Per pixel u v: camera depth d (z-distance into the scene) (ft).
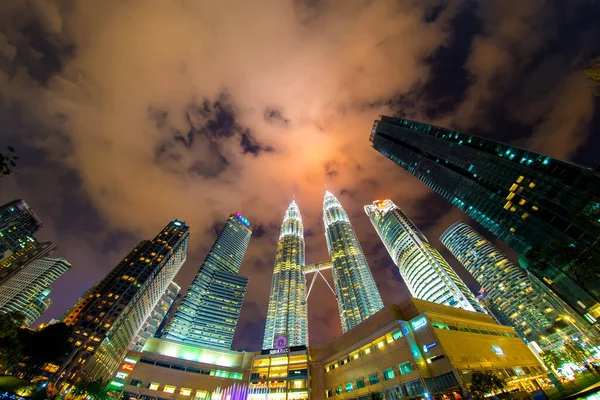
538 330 517.96
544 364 262.88
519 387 213.46
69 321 424.05
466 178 466.70
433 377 193.16
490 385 168.55
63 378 337.93
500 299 620.49
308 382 291.17
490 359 220.23
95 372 396.16
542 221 341.00
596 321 315.99
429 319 217.97
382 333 237.45
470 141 448.24
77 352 375.25
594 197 184.03
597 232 280.31
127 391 305.53
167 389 316.19
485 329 258.16
